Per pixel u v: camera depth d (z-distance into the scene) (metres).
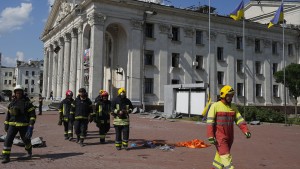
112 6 32.75
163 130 15.78
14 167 7.07
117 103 9.68
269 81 44.56
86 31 35.34
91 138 12.30
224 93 5.64
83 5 33.78
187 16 37.59
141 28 34.41
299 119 25.36
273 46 46.16
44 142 10.22
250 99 42.25
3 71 106.31
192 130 16.22
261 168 7.64
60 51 44.19
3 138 10.85
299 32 47.38
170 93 26.20
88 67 32.62
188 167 7.44
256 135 15.11
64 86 40.66
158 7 35.19
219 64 40.06
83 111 10.53
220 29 40.31
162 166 7.50
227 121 5.56
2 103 51.38
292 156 9.47
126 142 9.69
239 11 30.70
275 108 44.53
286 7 49.72
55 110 31.83
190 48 37.88
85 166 7.34
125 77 34.34
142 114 28.45
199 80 38.28
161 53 35.62
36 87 99.06
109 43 40.00
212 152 9.55
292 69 34.66
